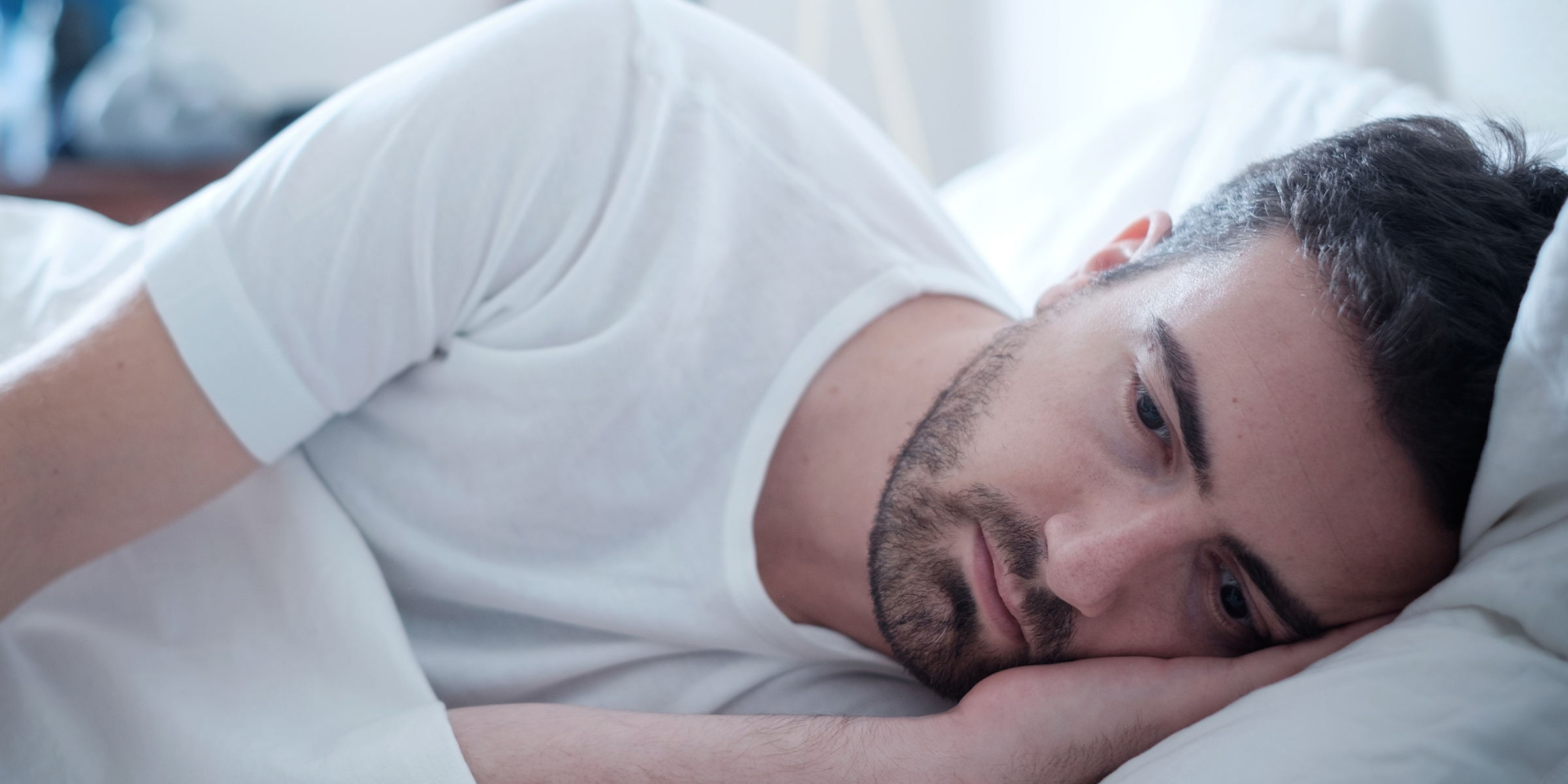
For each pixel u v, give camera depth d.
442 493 0.78
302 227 0.70
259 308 0.69
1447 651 0.54
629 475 0.76
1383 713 0.52
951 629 0.68
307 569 0.76
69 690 0.72
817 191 0.83
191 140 2.07
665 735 0.65
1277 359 0.60
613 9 0.81
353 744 0.65
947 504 0.68
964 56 2.36
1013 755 0.64
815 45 2.33
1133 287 0.68
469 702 0.80
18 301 0.89
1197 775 0.53
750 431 0.76
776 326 0.78
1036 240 1.30
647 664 0.80
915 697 0.80
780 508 0.79
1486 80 1.01
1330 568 0.62
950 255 0.90
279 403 0.71
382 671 0.71
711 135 0.81
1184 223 0.73
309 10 2.53
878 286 0.80
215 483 0.72
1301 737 0.52
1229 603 0.66
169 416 0.68
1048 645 0.67
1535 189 0.64
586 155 0.77
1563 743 0.50
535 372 0.76
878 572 0.70
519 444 0.76
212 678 0.72
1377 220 0.61
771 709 0.79
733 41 0.89
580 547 0.78
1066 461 0.65
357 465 0.80
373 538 0.80
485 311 0.78
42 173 1.91
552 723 0.66
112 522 0.68
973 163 2.38
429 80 0.75
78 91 2.10
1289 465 0.59
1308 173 0.66
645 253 0.77
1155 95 1.42
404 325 0.74
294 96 2.43
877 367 0.78
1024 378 0.68
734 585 0.74
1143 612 0.66
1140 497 0.63
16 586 0.65
